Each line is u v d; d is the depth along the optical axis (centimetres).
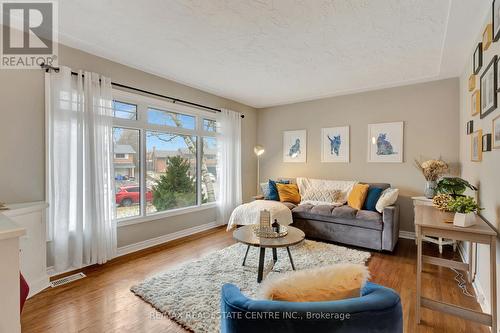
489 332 174
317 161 490
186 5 201
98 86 287
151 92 355
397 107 408
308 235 389
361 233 345
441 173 345
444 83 372
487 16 200
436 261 222
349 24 226
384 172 418
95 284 241
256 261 292
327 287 90
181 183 411
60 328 178
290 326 71
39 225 231
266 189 470
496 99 178
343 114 459
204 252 329
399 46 268
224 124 466
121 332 174
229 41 261
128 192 338
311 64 320
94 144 282
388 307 77
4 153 231
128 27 236
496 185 182
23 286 136
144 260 301
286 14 212
